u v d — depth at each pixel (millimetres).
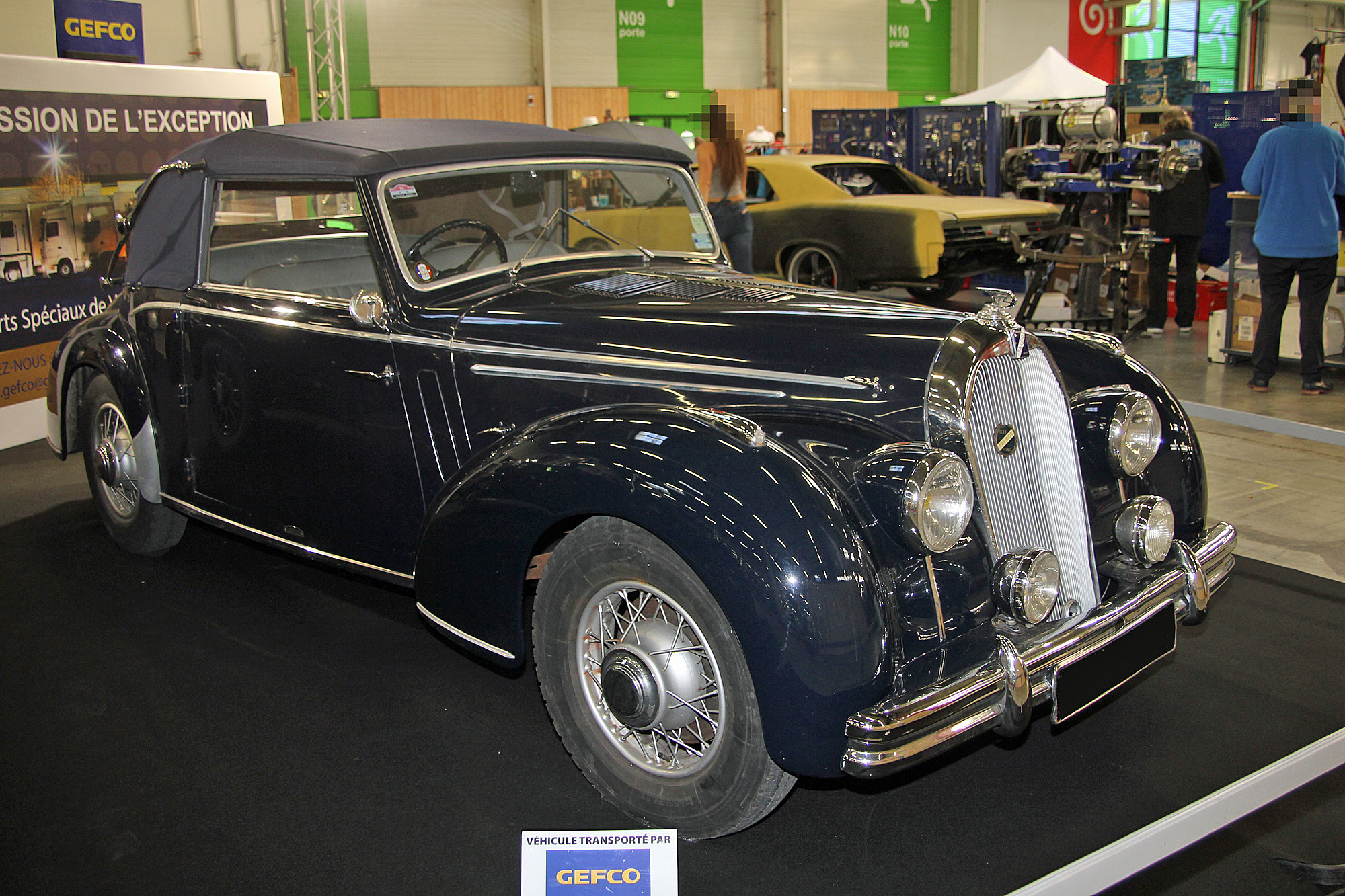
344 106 13062
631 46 17438
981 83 20156
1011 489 2131
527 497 2117
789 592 1780
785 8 18328
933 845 2119
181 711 2674
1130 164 6648
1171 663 2850
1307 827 2168
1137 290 8195
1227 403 5613
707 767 2014
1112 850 1788
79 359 3605
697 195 3320
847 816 2232
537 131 2990
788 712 1802
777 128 18750
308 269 3262
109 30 6746
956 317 2191
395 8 15516
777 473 1874
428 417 2611
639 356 2350
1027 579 2002
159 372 3297
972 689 1851
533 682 2844
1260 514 3947
